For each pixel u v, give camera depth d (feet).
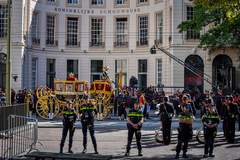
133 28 114.62
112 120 71.72
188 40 97.76
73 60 116.67
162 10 107.86
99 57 116.47
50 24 112.68
